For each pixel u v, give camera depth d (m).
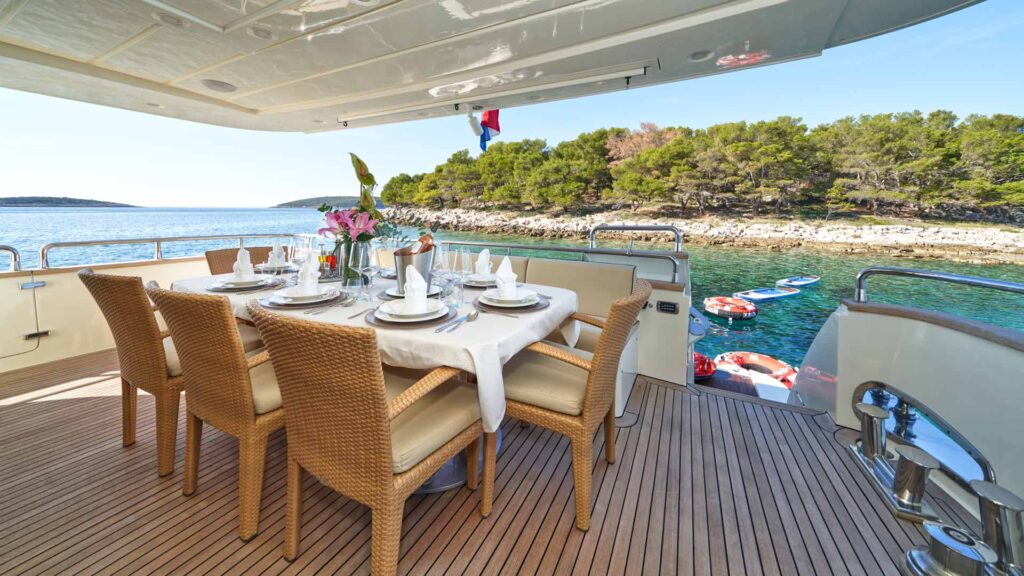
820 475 1.58
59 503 1.39
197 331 1.18
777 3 1.92
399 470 0.96
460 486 1.51
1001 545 1.01
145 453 1.73
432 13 2.09
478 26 2.24
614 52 2.48
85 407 2.20
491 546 1.20
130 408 1.76
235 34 2.32
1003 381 1.29
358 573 1.10
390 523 0.94
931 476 1.54
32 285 2.88
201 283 2.01
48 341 2.96
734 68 2.77
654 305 2.59
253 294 1.79
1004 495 1.03
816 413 2.13
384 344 1.23
